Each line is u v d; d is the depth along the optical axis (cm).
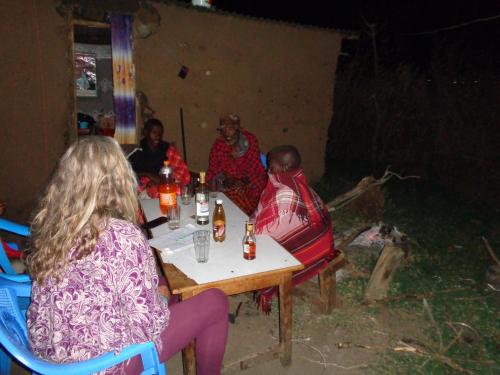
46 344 150
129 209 159
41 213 152
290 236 288
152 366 173
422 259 432
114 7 491
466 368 270
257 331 310
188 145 589
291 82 631
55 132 512
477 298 351
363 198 522
